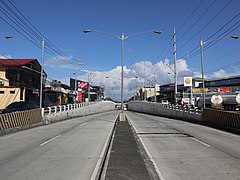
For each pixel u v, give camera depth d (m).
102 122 28.53
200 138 15.46
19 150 11.47
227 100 46.53
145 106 67.00
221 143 13.47
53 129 21.00
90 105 55.06
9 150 11.48
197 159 9.52
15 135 17.09
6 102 38.00
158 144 13.11
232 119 19.86
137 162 8.59
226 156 10.06
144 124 26.02
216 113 23.11
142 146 12.18
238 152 10.93
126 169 7.69
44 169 8.05
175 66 45.16
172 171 7.79
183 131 19.44
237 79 68.38
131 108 94.56
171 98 99.00
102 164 8.56
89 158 9.66
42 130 20.27
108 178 6.78
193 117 29.77
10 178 7.11
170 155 10.27
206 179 6.94
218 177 7.12
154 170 7.87
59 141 14.20
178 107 38.38
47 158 9.70
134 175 7.05
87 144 13.02
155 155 10.28
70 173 7.57
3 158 9.77
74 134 17.44
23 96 39.53
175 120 33.91
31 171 7.82
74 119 35.09
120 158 9.21
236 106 44.03
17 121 20.00
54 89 55.19
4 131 17.48
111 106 95.94
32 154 10.51
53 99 58.12
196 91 80.69
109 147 11.81
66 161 9.17
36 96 48.97
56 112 30.67
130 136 15.23
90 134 17.31
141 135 16.88
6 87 38.25
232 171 7.76
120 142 12.94
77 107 43.41
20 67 41.88
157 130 20.06
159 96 110.44
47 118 27.19
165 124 26.17
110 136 15.72
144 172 7.36
